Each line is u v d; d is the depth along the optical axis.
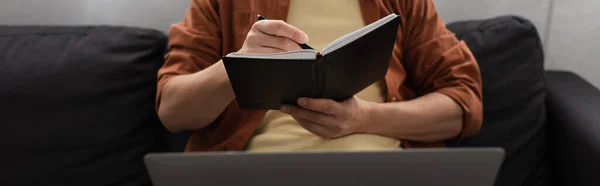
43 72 1.12
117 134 1.14
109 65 1.15
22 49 1.15
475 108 1.07
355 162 0.60
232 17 1.07
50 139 1.10
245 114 1.05
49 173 1.10
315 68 0.74
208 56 1.08
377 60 0.83
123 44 1.20
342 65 0.77
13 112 1.08
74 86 1.12
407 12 1.12
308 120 0.92
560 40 1.44
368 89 1.06
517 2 1.40
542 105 1.21
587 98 1.22
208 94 0.96
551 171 1.23
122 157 1.15
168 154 0.60
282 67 0.73
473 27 1.27
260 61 0.72
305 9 1.07
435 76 1.12
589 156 1.05
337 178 0.61
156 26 1.41
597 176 1.02
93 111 1.12
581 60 1.45
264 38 0.83
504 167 1.18
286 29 0.82
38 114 1.09
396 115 1.00
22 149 1.08
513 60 1.21
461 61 1.10
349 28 1.07
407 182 0.62
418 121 1.02
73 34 1.21
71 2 1.37
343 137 0.98
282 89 0.80
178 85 1.00
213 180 0.62
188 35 1.07
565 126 1.16
